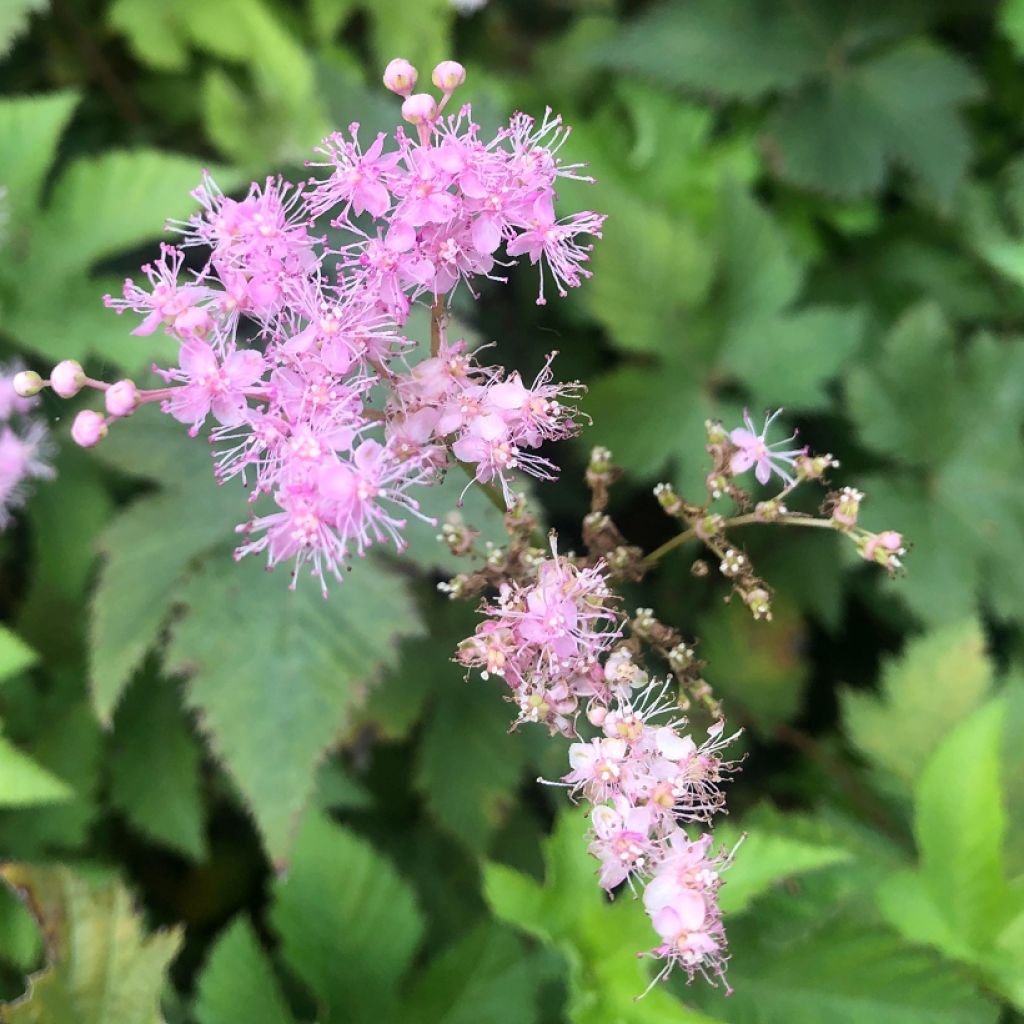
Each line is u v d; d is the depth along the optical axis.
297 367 0.09
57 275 0.16
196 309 0.09
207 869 0.16
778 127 0.19
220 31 0.20
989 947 0.11
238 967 0.12
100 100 0.21
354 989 0.12
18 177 0.16
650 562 0.11
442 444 0.09
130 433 0.14
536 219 0.09
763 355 0.17
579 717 0.10
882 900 0.12
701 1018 0.10
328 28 0.21
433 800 0.15
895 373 0.17
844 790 0.15
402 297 0.08
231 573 0.14
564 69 0.21
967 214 0.19
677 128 0.20
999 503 0.17
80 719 0.15
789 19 0.20
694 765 0.09
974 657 0.14
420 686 0.15
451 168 0.08
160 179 0.16
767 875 0.11
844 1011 0.11
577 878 0.11
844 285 0.20
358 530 0.09
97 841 0.16
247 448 0.09
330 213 0.11
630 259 0.17
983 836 0.11
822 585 0.17
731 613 0.16
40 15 0.20
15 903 0.14
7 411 0.15
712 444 0.10
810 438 0.19
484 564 0.10
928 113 0.19
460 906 0.15
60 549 0.16
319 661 0.13
